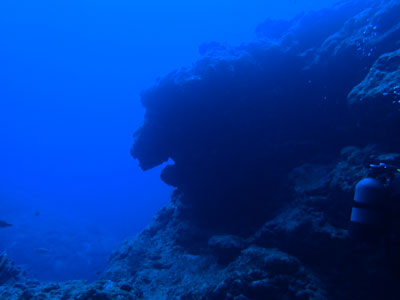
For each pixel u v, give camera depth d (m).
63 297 5.01
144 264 8.18
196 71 7.68
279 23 10.66
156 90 7.90
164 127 8.20
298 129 7.90
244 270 5.31
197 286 5.95
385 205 2.43
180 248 8.30
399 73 4.79
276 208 6.84
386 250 2.44
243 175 7.81
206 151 8.06
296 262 5.12
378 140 5.43
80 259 18.89
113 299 4.89
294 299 4.66
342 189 5.30
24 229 21.12
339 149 6.92
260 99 7.95
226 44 9.40
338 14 8.40
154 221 10.86
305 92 7.77
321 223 5.43
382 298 4.52
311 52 7.83
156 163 9.22
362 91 5.31
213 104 7.57
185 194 9.25
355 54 6.55
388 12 6.17
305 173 6.85
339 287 4.89
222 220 8.23
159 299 6.03
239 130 7.79
